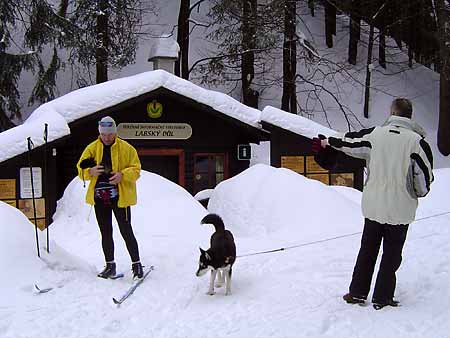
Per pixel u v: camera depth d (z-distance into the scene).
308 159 14.92
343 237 8.81
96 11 20.81
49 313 5.48
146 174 11.24
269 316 5.33
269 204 10.28
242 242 8.92
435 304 5.47
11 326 5.15
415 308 5.38
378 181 5.30
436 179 13.15
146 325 5.22
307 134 14.82
